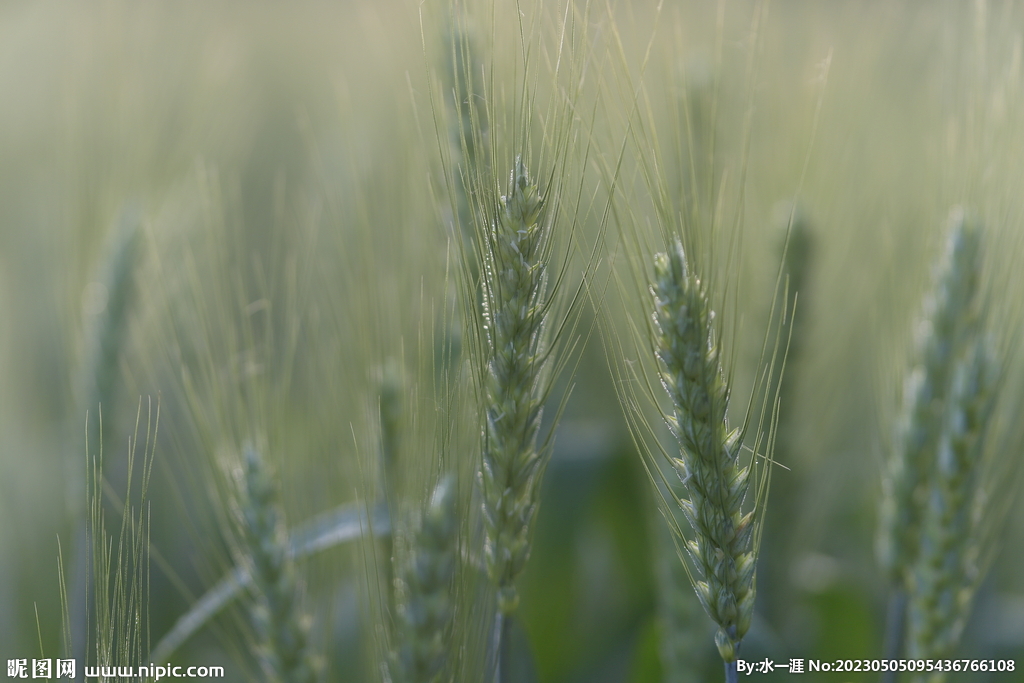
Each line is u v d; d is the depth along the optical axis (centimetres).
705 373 47
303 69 116
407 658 49
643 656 61
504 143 48
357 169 58
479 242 48
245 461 52
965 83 58
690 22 67
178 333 60
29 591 66
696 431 47
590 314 66
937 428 56
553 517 67
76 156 65
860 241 71
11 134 85
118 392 60
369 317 54
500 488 48
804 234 61
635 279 49
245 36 117
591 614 72
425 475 50
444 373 49
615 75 48
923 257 59
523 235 47
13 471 70
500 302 48
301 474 57
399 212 56
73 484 58
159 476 68
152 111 71
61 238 67
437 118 51
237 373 54
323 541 55
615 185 49
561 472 68
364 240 54
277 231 55
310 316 58
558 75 48
